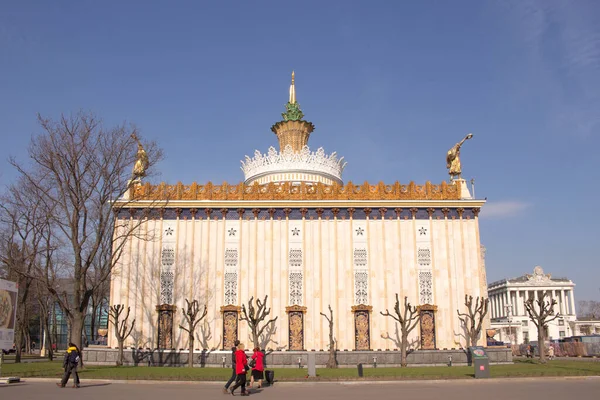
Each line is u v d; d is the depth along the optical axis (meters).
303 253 51.03
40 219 51.62
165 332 49.41
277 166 60.56
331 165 61.78
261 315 48.25
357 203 51.84
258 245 51.19
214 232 51.50
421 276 50.81
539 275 142.38
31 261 48.44
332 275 50.59
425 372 38.75
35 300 77.69
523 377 34.28
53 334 81.25
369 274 50.72
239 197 52.34
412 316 49.91
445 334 49.75
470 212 52.34
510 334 129.25
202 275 50.53
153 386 30.30
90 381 32.56
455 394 25.58
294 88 65.81
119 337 47.41
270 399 23.86
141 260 50.81
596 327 136.12
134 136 44.56
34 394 25.16
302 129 64.06
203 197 52.38
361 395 25.39
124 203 51.00
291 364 48.28
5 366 43.97
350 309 49.91
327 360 48.50
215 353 48.56
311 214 51.94
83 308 41.66
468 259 51.25
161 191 52.47
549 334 134.62
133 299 50.06
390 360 48.81
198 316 49.69
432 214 52.06
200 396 25.02
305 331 49.38
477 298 49.56
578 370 39.34
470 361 48.28
